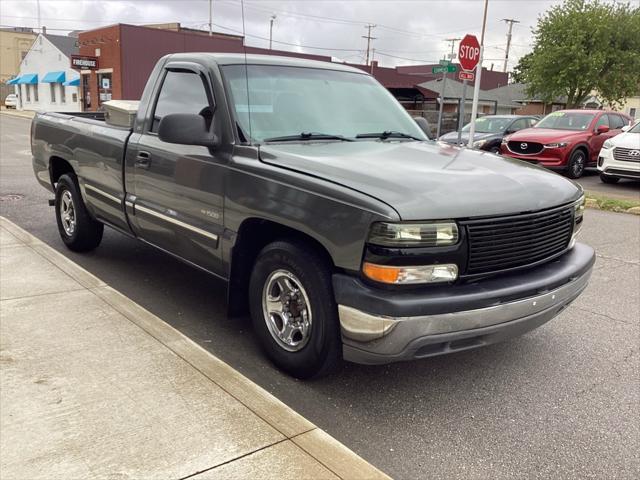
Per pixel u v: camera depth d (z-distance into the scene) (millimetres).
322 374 3424
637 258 6875
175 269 5664
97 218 5531
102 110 6484
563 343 4344
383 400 3420
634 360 4074
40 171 6414
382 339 2945
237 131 3826
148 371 3332
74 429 2762
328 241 3111
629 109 49906
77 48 44000
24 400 2992
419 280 2965
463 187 3223
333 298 3225
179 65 4449
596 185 13578
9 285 4617
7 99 53844
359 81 4891
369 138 4277
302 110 4207
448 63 11930
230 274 3836
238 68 4160
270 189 3439
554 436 3117
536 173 3811
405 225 2885
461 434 3104
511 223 3215
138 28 34281
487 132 16672
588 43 29500
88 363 3402
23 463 2510
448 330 2988
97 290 4559
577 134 14383
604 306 5160
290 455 2650
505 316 3145
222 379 3270
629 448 3027
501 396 3523
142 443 2680
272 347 3646
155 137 4496
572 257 3783
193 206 4066
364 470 2582
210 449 2664
